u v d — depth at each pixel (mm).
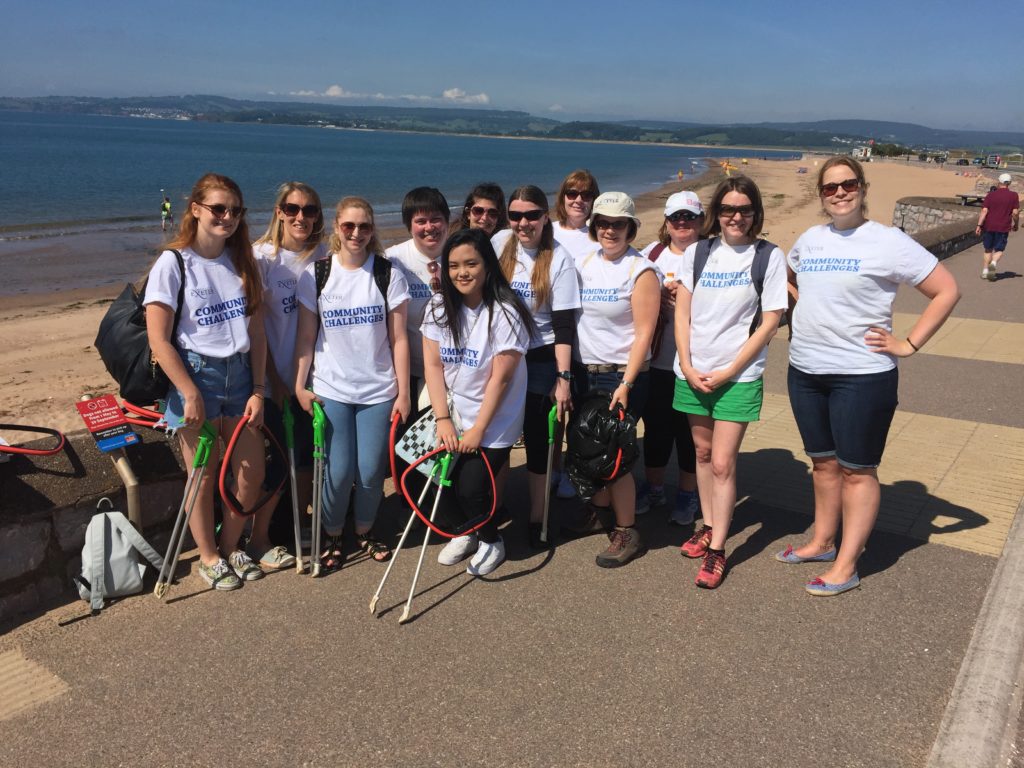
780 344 8188
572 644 3121
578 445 3650
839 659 3008
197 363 3361
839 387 3396
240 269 3479
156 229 29547
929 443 5336
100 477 3488
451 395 3730
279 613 3355
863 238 3320
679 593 3543
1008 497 4488
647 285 3873
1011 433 5531
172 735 2582
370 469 3789
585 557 3926
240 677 2895
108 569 3383
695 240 4402
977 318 9344
